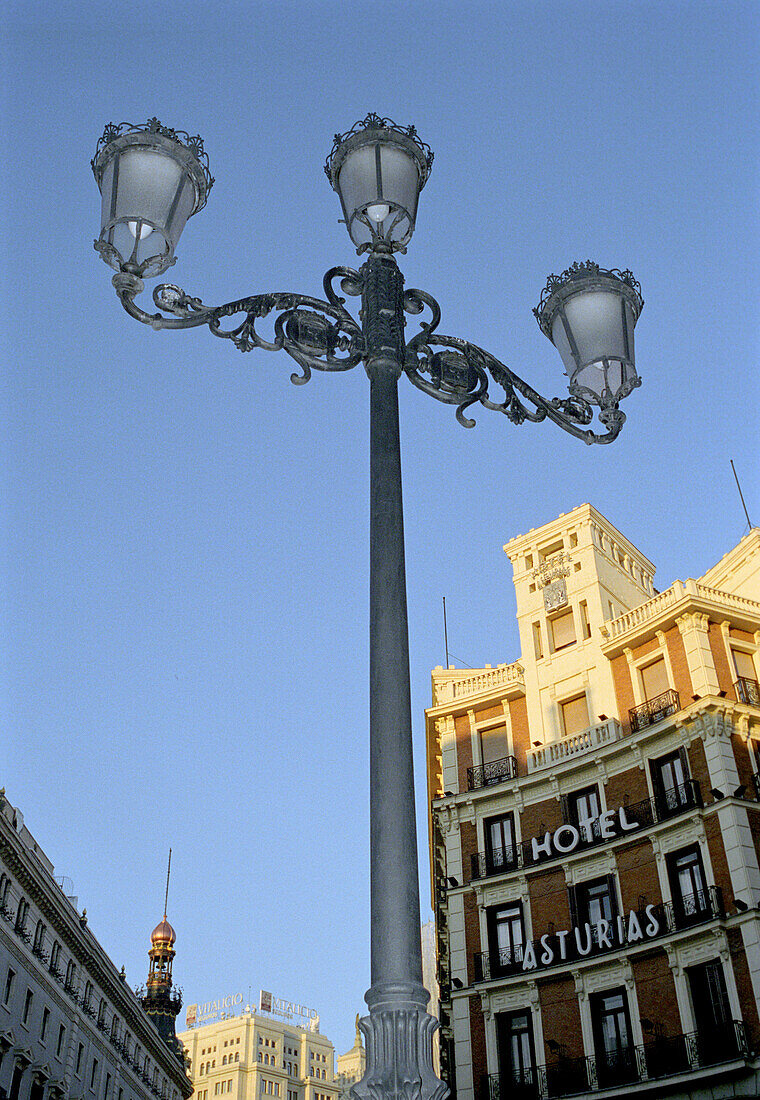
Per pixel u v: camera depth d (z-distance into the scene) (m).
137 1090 83.50
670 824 38.50
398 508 7.81
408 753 6.75
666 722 40.22
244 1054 161.50
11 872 55.38
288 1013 181.25
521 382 9.43
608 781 41.88
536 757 44.47
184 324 8.52
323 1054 175.62
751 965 34.41
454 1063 40.56
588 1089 36.28
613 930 38.75
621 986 37.53
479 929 41.88
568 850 41.00
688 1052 34.62
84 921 66.44
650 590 51.84
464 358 9.21
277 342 8.62
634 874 39.16
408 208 8.79
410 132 9.03
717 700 39.34
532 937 40.53
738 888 35.88
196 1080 163.38
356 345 8.74
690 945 36.25
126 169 8.44
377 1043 5.81
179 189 8.53
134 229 8.38
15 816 56.38
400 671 7.05
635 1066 35.84
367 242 9.07
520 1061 38.84
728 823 37.06
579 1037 37.62
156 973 119.12
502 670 48.16
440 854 48.81
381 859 6.36
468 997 40.66
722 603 42.66
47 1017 60.34
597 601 46.41
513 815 43.81
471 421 9.20
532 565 50.06
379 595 7.36
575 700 45.28
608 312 9.41
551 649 47.19
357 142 8.89
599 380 9.55
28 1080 56.28
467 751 46.91
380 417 8.27
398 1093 5.61
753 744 39.72
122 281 8.32
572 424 9.73
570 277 9.57
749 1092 32.88
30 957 57.28
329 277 8.98
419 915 6.25
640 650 43.81
